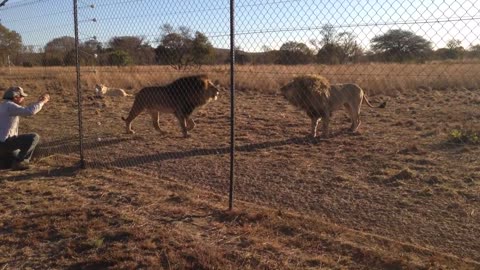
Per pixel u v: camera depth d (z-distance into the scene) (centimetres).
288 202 569
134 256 410
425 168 709
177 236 452
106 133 1077
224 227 476
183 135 1012
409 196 579
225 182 659
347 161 774
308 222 480
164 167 755
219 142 952
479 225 480
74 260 411
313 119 984
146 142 968
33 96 1836
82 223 488
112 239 451
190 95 981
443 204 546
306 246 425
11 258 422
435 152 816
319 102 959
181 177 693
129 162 793
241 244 434
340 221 504
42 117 1334
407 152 823
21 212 533
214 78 1431
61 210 528
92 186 633
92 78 2097
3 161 725
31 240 452
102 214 516
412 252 411
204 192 603
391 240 434
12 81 2081
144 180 665
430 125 1100
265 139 982
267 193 605
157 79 1833
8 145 720
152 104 1008
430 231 469
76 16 705
